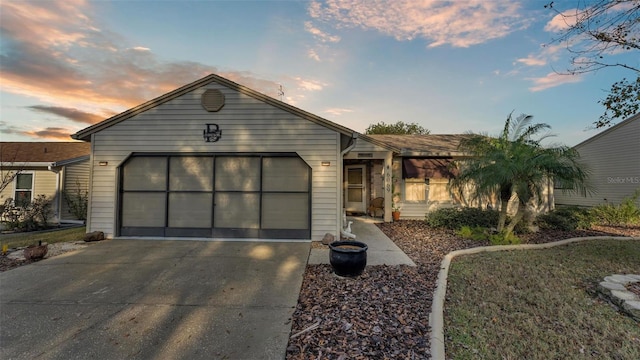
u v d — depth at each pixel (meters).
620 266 5.36
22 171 12.66
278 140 7.57
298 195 7.62
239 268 5.31
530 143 8.12
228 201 7.65
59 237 8.23
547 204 11.66
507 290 4.22
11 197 12.46
